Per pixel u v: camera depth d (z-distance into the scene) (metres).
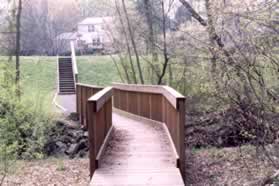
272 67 4.07
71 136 9.27
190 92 9.03
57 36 35.31
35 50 30.52
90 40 34.09
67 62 23.20
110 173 4.09
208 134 7.51
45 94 9.36
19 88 8.08
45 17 33.56
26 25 26.69
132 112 9.23
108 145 5.54
